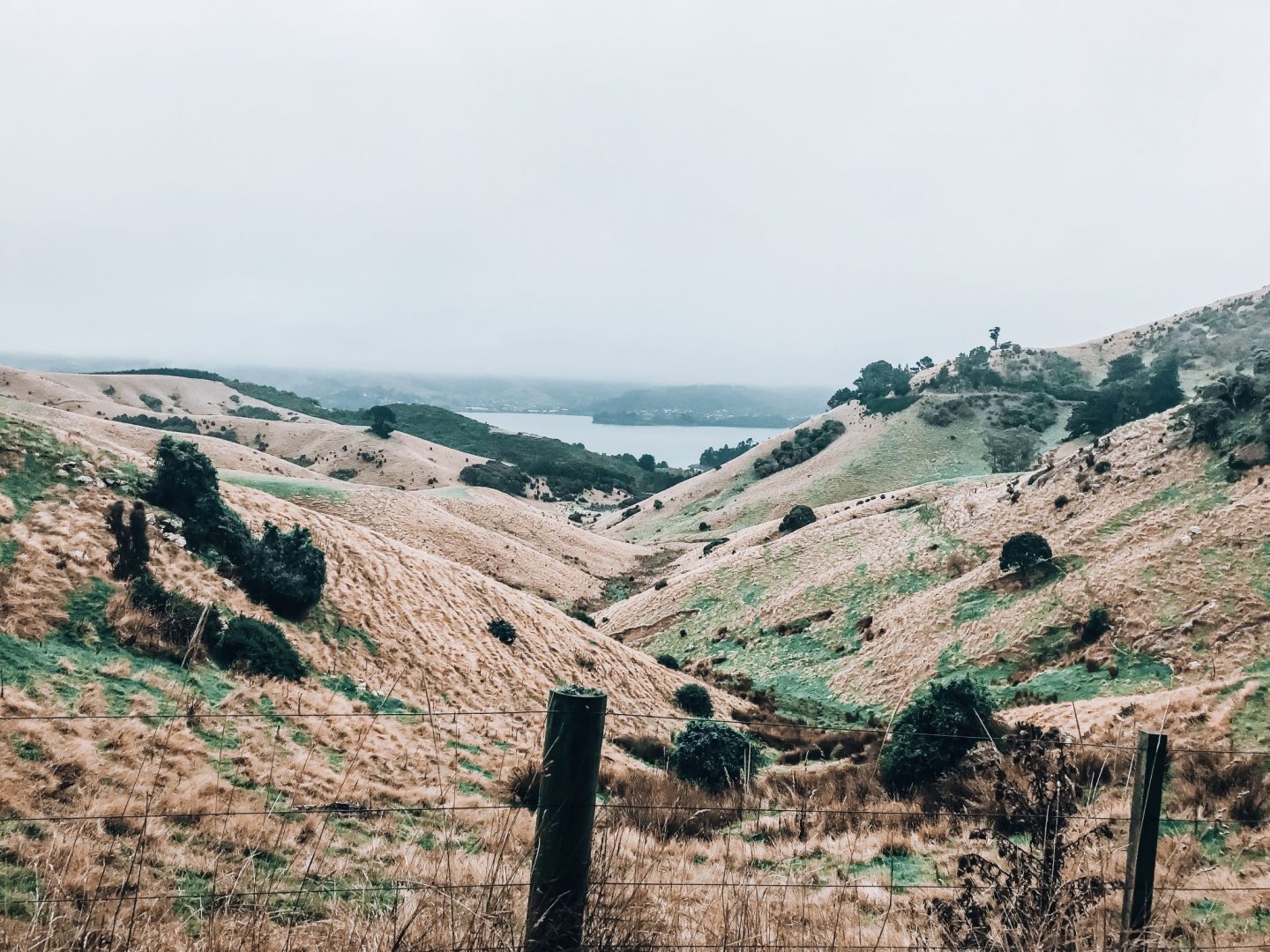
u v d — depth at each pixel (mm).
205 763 12484
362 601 30500
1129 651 38531
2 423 25594
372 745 16438
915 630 51031
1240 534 41719
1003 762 5445
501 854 4281
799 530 83938
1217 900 7074
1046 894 4656
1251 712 15695
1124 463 57156
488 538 90312
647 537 145375
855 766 18453
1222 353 178500
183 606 21156
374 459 173625
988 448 136375
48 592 19109
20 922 4777
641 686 39281
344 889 5270
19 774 9852
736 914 4395
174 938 4395
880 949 4891
